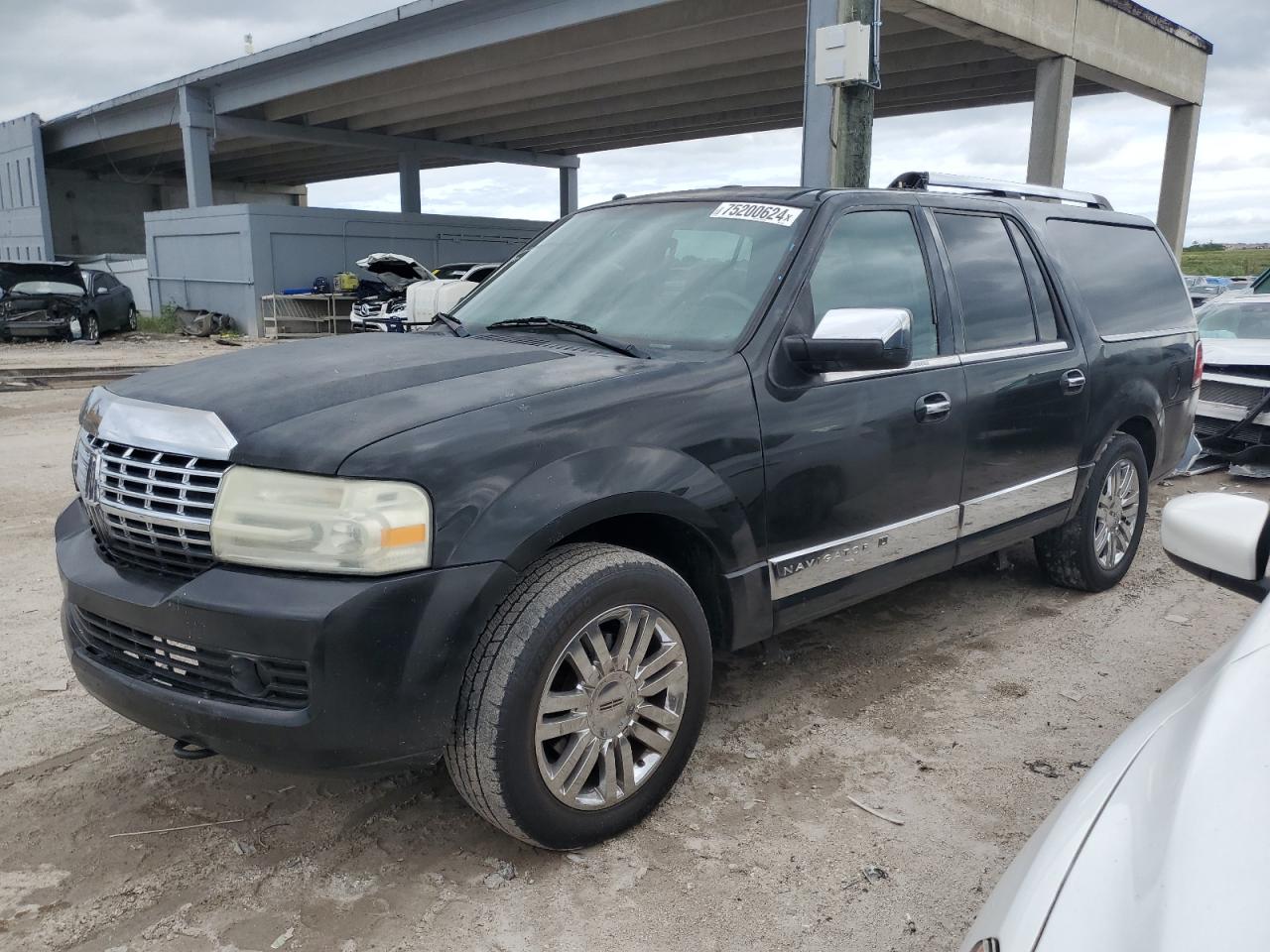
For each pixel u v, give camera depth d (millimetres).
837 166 7883
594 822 2701
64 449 8258
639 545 3100
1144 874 1337
